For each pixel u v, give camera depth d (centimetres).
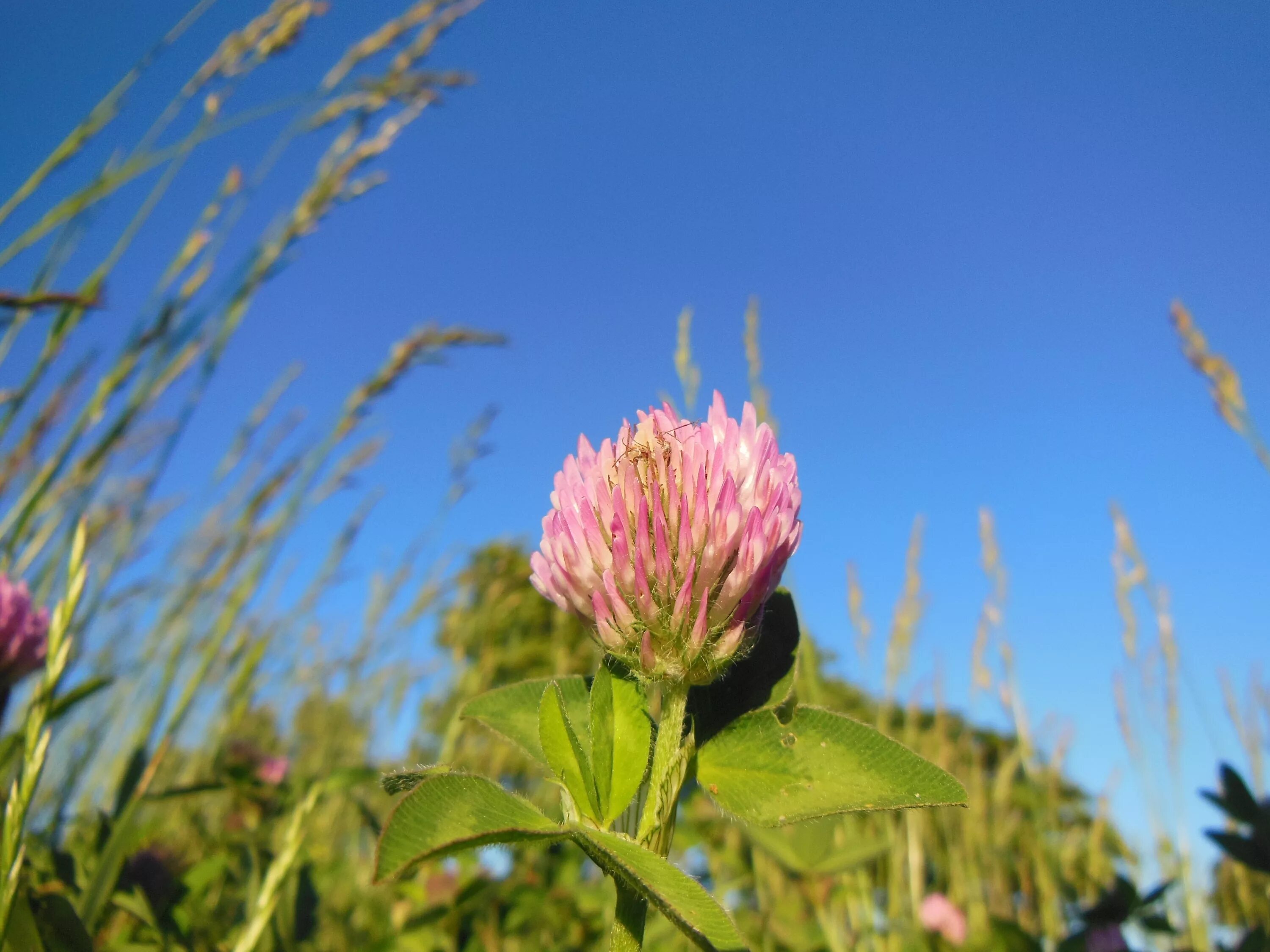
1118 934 17
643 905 8
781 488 9
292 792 18
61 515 19
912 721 27
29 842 14
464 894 18
